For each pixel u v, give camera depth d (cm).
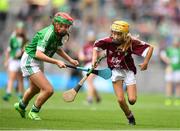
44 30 2830
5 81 7075
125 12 7812
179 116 3544
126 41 2750
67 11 7525
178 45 5931
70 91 2805
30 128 2467
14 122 2739
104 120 3086
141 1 7956
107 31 7438
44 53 2852
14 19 7512
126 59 2778
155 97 6269
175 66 5888
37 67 2867
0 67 7112
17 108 2967
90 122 2905
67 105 4541
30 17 7488
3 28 7456
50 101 4969
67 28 2816
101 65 6481
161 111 4059
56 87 7044
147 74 7081
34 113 2920
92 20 7556
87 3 7662
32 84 2919
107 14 7706
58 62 2772
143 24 7694
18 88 4966
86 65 4991
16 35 4853
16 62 4847
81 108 4178
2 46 7250
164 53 6241
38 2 7675
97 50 2800
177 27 7719
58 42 2858
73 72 6850
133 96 2755
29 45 2875
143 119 3262
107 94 6581
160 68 7119
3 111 3491
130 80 2777
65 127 2553
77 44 7025
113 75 2789
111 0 7900
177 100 5591
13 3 7681
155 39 7544
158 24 7725
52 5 7669
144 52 2767
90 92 4950
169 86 5900
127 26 2725
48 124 2681
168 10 7900
